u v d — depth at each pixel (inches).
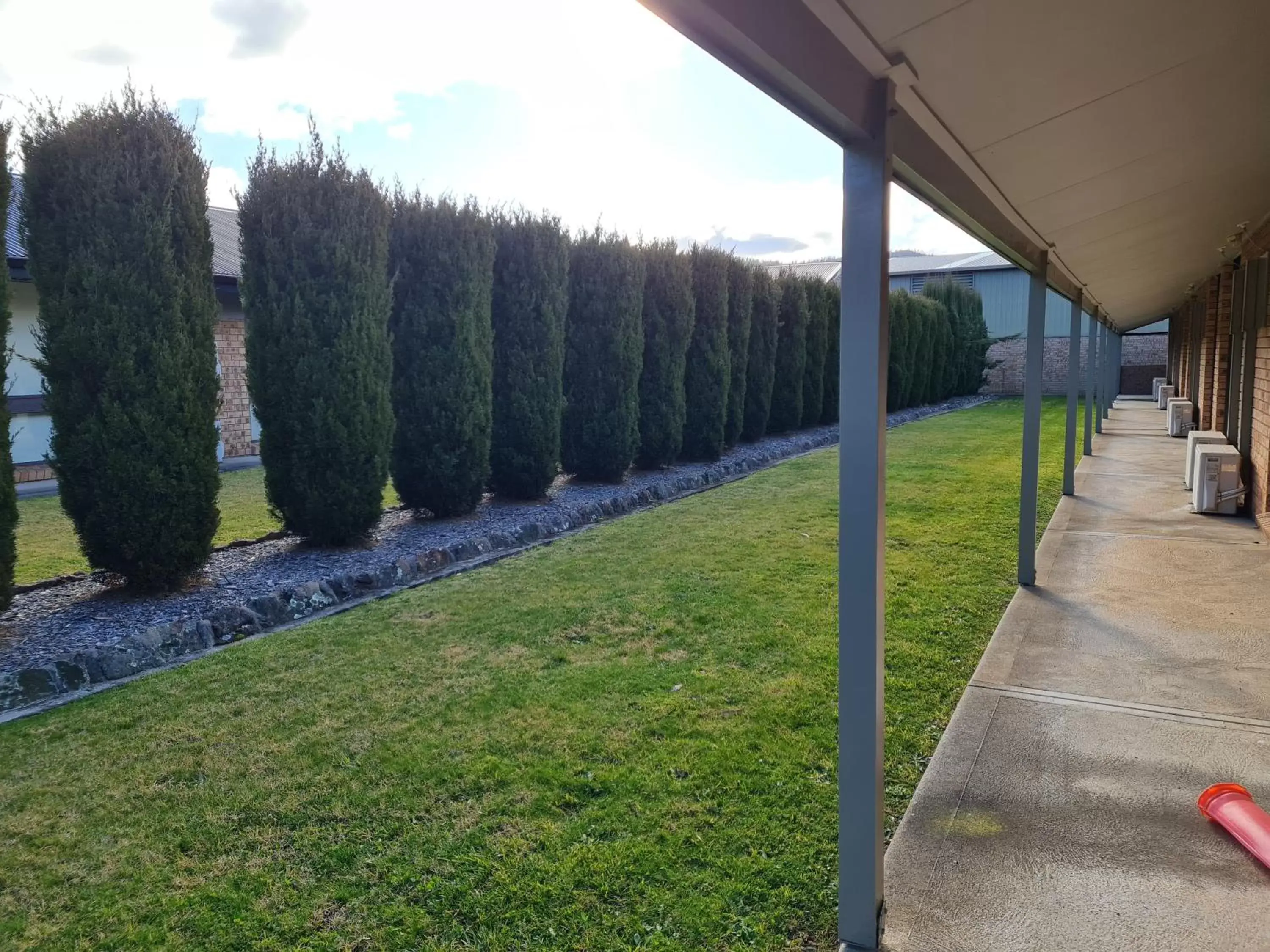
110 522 195.2
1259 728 131.0
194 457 205.0
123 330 191.8
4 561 181.3
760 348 534.3
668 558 250.2
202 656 176.6
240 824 110.3
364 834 107.2
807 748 126.3
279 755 129.0
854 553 83.2
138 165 194.1
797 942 86.3
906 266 1380.4
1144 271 353.7
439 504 293.7
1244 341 304.2
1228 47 95.4
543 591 216.8
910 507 323.9
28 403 442.6
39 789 120.7
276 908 93.7
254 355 239.9
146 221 194.2
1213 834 103.4
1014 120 103.9
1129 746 126.6
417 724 138.6
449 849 103.1
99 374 192.2
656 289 402.6
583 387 367.9
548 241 320.8
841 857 85.2
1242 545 248.2
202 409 207.5
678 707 142.0
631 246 369.4
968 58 80.1
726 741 129.3
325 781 120.5
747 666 161.2
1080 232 204.7
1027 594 206.7
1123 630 178.2
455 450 290.2
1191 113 121.4
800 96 66.8
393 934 88.8
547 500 336.5
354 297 239.8
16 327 438.6
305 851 104.0
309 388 237.9
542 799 113.7
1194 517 291.1
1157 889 93.1
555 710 142.1
